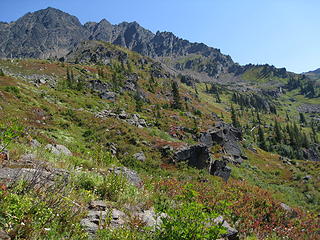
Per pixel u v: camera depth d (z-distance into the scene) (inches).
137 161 1111.6
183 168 1163.9
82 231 217.2
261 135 3786.9
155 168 1108.5
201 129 2234.3
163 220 223.0
